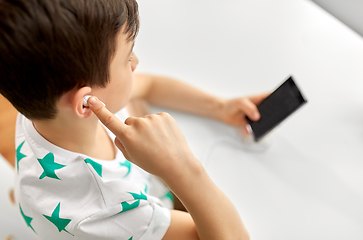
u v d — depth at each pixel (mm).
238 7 1076
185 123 868
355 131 836
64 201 456
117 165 563
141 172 645
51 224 456
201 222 462
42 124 433
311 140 828
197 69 952
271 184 765
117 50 388
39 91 357
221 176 775
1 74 341
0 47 315
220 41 1002
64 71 343
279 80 935
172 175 428
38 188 466
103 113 393
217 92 916
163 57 963
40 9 304
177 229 507
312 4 1091
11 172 853
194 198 445
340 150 812
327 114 865
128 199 463
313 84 914
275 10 1071
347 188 756
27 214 490
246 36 1013
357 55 975
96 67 369
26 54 318
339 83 917
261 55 977
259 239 687
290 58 968
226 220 478
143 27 1009
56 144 469
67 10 313
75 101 368
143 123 422
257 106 822
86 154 517
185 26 1026
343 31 1026
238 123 854
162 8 1057
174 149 429
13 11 302
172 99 880
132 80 455
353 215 720
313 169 785
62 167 459
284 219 716
